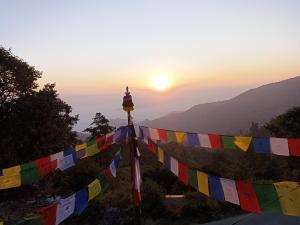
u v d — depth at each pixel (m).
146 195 29.39
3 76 39.91
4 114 38.38
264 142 6.42
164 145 45.25
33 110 38.28
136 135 8.08
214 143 7.07
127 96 8.14
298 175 36.56
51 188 34.94
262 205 5.38
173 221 28.28
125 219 27.36
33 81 42.88
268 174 38.75
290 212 5.11
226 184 5.99
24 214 27.50
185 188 34.84
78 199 6.23
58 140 41.41
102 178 6.99
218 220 28.09
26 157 39.19
